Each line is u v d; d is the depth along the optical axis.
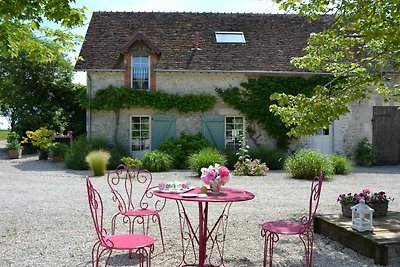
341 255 5.80
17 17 6.33
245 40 20.17
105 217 8.22
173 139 18.39
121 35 19.94
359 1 6.27
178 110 18.58
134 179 13.87
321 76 18.97
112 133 18.50
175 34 20.17
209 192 5.30
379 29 6.02
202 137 18.39
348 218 6.89
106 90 18.20
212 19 21.27
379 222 6.46
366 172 16.48
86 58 18.50
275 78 18.89
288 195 10.86
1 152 25.42
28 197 10.42
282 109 6.95
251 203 9.70
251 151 17.86
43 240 6.55
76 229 7.25
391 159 19.59
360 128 19.39
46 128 23.48
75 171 16.34
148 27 20.47
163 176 14.70
